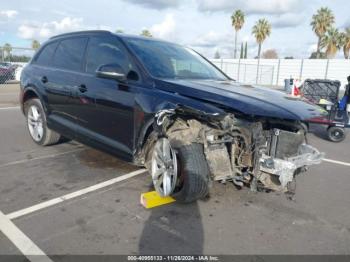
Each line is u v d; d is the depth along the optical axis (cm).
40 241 273
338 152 637
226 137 324
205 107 308
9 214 318
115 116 390
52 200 352
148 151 374
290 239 291
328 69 3322
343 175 480
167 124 332
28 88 555
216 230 301
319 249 277
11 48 1888
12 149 543
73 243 272
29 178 413
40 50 571
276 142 324
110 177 423
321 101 781
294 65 3522
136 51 399
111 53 421
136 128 363
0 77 1853
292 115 298
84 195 367
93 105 421
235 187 398
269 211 344
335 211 353
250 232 300
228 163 326
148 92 354
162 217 322
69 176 423
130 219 316
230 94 333
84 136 447
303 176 470
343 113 723
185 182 320
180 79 383
